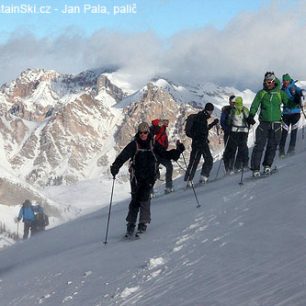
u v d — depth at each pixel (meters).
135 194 10.26
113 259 8.73
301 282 4.54
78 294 7.23
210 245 7.27
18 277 10.35
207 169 16.66
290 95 16.95
